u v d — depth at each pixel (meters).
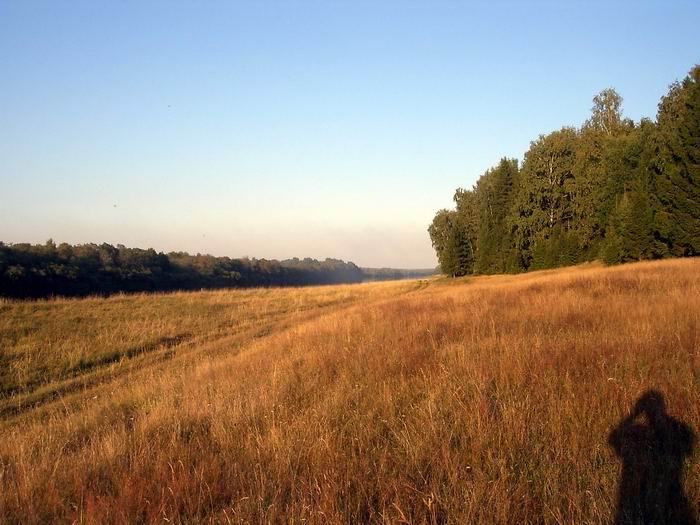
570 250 53.94
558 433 4.39
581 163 55.03
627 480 3.64
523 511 3.36
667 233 37.25
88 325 17.42
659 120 51.38
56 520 3.78
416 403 5.66
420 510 3.47
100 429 6.37
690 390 4.99
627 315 9.23
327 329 12.66
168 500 3.86
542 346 7.17
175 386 8.51
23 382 11.98
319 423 5.09
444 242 84.94
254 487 3.96
